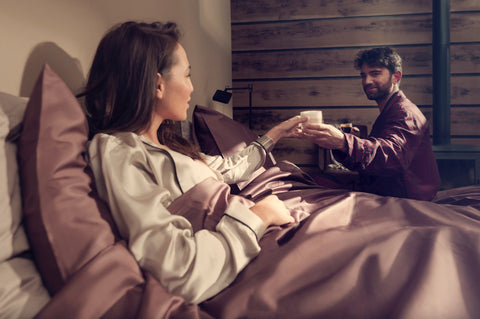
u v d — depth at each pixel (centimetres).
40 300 63
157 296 63
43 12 105
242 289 71
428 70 299
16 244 67
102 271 63
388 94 189
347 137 154
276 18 316
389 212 109
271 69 320
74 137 75
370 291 69
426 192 170
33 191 66
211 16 268
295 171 172
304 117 154
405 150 161
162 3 186
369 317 64
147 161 90
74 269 64
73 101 77
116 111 101
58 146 71
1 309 58
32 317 61
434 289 66
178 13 206
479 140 298
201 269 71
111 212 77
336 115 314
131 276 66
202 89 248
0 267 64
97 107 105
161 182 89
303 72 316
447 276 70
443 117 278
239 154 147
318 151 314
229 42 317
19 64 96
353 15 305
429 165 173
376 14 302
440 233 85
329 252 81
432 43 296
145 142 97
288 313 65
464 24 292
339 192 138
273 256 82
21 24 96
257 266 79
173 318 62
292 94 319
